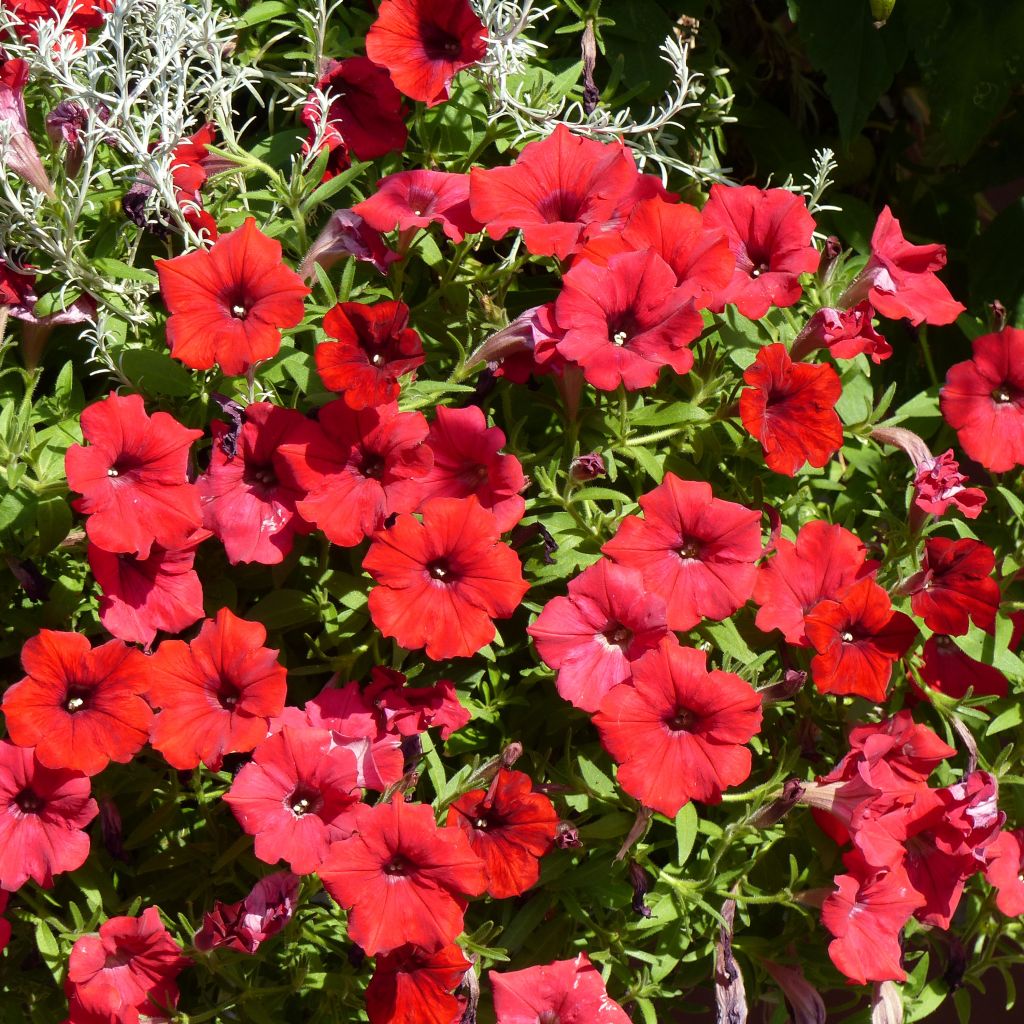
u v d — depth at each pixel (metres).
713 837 1.34
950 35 1.48
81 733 1.27
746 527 1.30
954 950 1.38
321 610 1.33
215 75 1.37
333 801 1.27
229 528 1.30
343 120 1.39
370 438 1.30
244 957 1.30
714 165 1.48
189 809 1.34
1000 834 1.37
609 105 1.42
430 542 1.29
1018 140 1.55
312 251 1.34
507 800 1.29
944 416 1.39
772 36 1.56
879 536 1.39
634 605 1.29
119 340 1.34
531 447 1.38
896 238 1.37
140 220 1.32
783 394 1.33
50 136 1.33
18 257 1.34
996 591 1.33
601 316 1.31
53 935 1.31
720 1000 1.32
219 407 1.33
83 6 1.35
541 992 1.30
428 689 1.31
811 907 1.36
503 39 1.35
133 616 1.28
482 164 1.41
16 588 1.32
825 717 1.38
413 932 1.27
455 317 1.37
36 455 1.30
